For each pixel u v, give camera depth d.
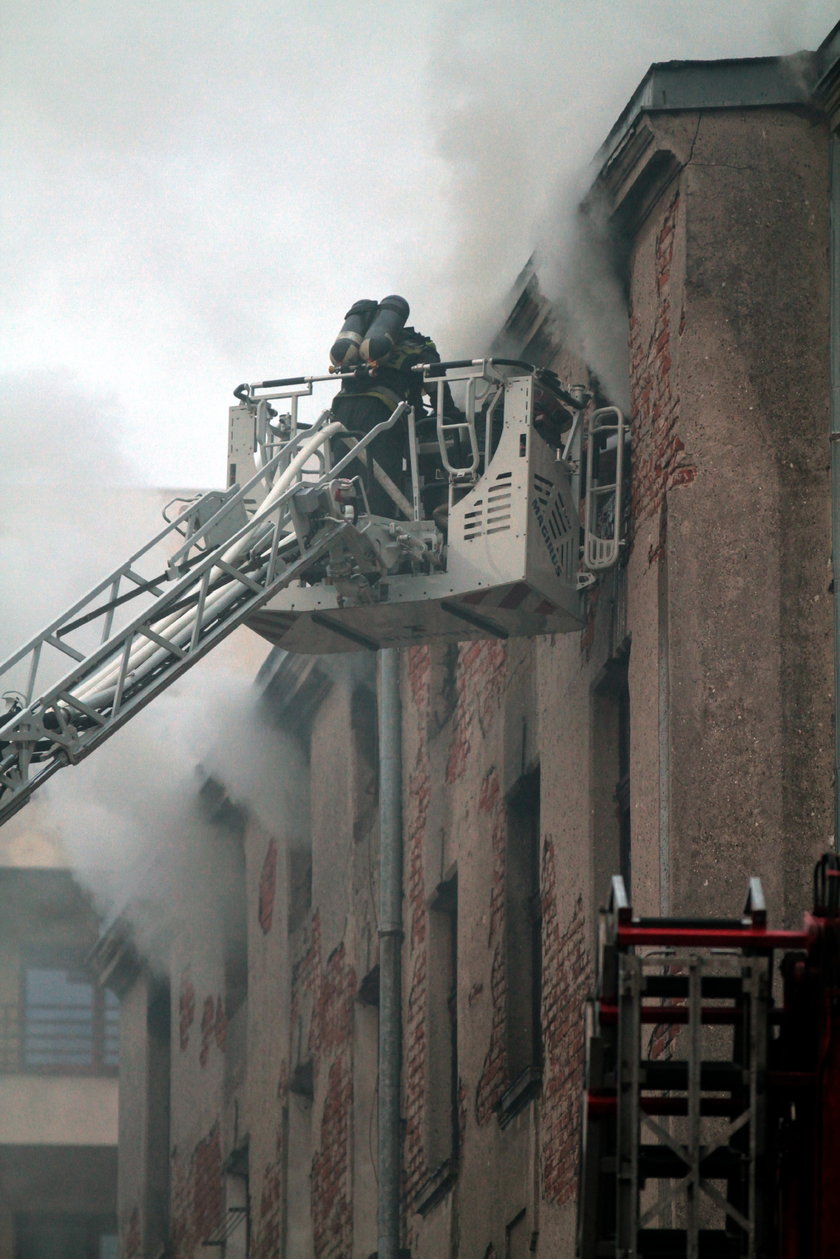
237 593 36.44
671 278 36.50
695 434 35.31
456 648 50.91
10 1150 104.94
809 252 35.84
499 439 37.47
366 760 57.75
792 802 33.84
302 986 61.59
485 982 45.56
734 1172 25.19
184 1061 75.06
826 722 34.09
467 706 48.56
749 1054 25.05
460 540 36.88
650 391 37.12
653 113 36.34
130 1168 81.38
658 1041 33.50
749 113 36.28
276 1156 62.03
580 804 40.06
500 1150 43.66
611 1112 25.25
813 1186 24.52
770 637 34.50
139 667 35.84
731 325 35.59
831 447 35.06
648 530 36.50
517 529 36.44
